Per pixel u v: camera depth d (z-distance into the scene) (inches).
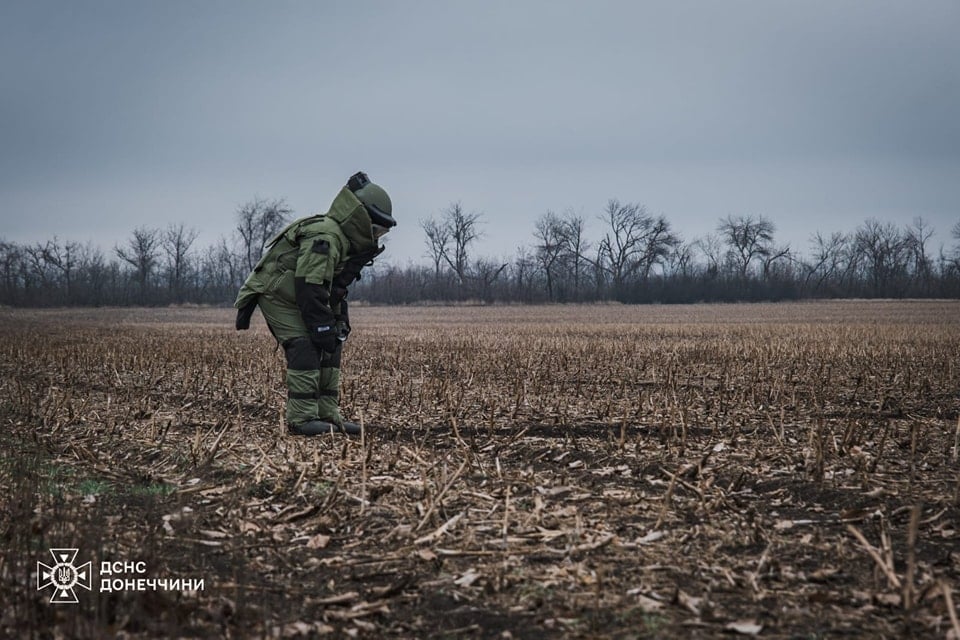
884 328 1357.0
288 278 359.3
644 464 312.8
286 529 245.4
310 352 362.6
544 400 458.3
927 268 4434.1
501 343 975.0
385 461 313.7
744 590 196.4
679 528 240.5
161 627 178.4
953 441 353.7
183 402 478.3
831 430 370.3
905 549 223.1
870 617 181.6
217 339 1098.7
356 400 468.1
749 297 4077.3
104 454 341.7
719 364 689.0
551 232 4571.9
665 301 4003.4
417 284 4202.8
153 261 4202.8
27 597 189.3
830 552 220.7
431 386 492.7
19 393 481.1
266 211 4387.3
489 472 302.0
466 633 179.2
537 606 189.5
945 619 177.9
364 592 200.5
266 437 364.2
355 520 250.4
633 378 585.3
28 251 4153.5
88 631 177.0
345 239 361.1
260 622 182.7
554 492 274.8
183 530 237.1
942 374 595.8
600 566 208.7
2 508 256.4
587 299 4072.3
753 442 351.9
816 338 1060.5
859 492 273.6
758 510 259.3
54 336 1221.7
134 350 821.2
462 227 4613.7
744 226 4894.2
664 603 189.6
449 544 229.5
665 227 4589.1
